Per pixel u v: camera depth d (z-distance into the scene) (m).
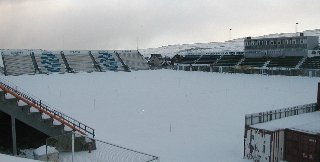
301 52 82.44
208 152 21.25
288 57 85.12
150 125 28.78
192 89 52.12
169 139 24.36
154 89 52.22
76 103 38.72
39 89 49.59
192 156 20.36
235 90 50.22
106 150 20.50
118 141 23.39
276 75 75.69
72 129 23.14
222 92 48.28
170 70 97.69
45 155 18.33
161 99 42.53
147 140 24.00
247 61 93.19
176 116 32.41
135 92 48.72
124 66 97.62
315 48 82.75
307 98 41.06
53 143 20.69
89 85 56.50
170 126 28.41
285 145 19.12
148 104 39.03
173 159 19.62
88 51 99.25
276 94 45.09
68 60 92.25
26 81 60.44
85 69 89.69
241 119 30.56
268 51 90.69
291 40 84.81
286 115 23.75
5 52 86.56
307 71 71.00
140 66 102.00
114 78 70.00
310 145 17.75
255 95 44.75
